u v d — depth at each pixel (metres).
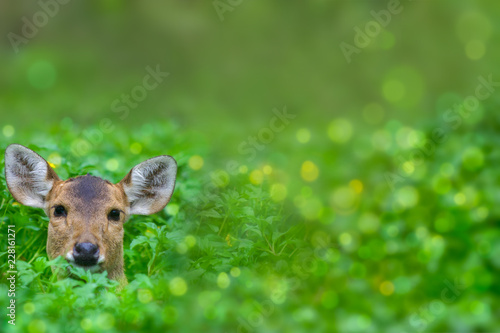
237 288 9.41
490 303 9.34
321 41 27.95
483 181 11.96
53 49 29.39
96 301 8.23
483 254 10.27
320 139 19.22
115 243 9.29
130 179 9.72
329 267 10.78
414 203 12.01
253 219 10.63
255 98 26.56
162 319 8.16
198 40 29.09
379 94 25.75
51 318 8.02
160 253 9.92
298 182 14.31
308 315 8.82
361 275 10.64
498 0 24.91
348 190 14.31
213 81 27.44
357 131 20.78
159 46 29.14
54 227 9.16
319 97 26.30
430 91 25.09
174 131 17.72
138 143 14.59
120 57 29.09
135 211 9.84
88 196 9.23
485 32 24.30
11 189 9.57
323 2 28.58
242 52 28.44
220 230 10.94
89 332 7.63
